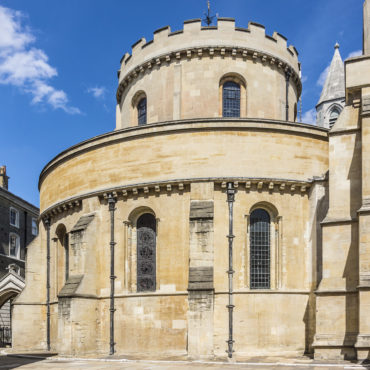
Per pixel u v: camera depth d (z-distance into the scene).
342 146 23.83
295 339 24.48
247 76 31.72
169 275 25.11
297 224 25.69
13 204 57.16
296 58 35.47
